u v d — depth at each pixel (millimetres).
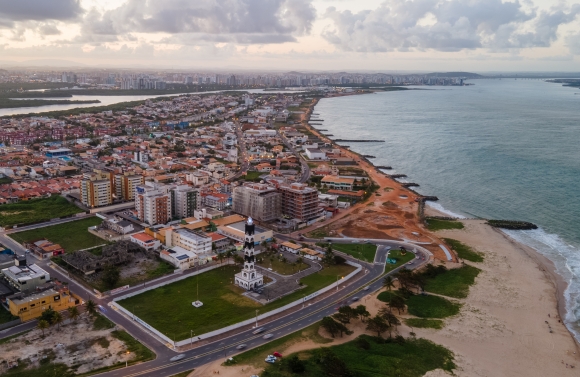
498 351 193125
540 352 194125
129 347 183750
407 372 171125
